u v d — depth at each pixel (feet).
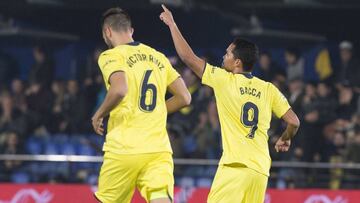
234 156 77.20
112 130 69.87
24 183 118.83
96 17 148.97
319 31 143.54
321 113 124.36
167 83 71.82
